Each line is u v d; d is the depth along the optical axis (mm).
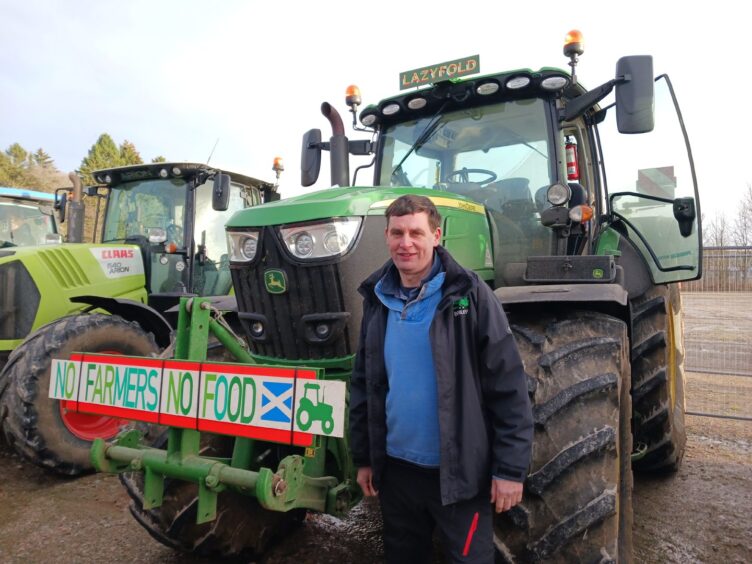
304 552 2754
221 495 2408
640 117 2604
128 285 5234
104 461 2064
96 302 4504
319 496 2049
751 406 5430
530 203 3133
